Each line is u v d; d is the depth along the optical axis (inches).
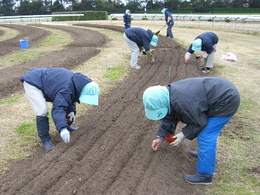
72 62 371.6
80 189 132.6
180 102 119.4
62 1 2559.1
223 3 2053.4
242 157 162.2
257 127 199.5
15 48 514.6
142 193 128.3
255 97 258.5
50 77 155.0
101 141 176.4
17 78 298.7
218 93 122.8
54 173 142.9
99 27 935.0
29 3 2345.0
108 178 140.7
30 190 132.0
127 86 283.0
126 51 466.9
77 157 159.3
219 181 141.5
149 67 360.8
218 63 390.3
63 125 141.3
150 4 2321.6
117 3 2464.3
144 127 196.4
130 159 158.2
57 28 900.0
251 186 137.2
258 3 1930.4
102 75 319.9
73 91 150.2
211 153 128.8
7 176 144.3
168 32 649.6
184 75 313.9
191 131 126.4
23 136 182.2
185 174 146.1
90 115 213.8
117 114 216.2
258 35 735.1
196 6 2081.7
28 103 238.7
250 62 404.5
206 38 314.0
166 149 165.9
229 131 193.6
